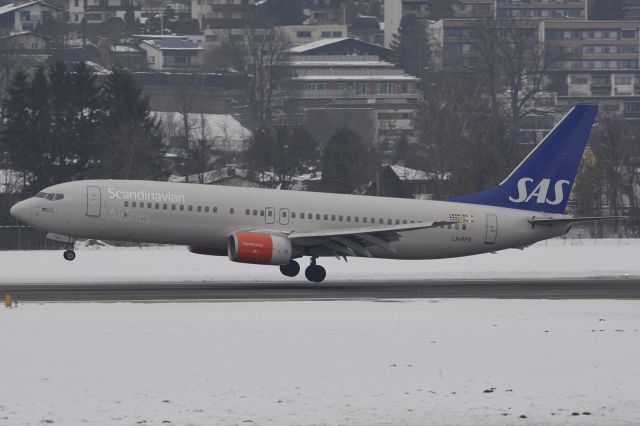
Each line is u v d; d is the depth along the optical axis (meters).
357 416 90.88
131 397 96.12
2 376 103.69
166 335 126.25
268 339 124.00
